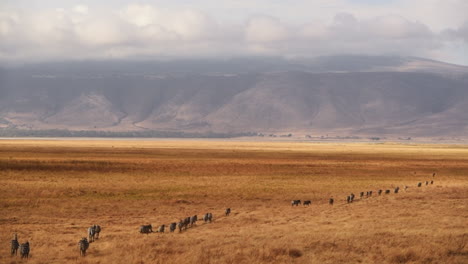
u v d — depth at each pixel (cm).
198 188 7644
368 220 4409
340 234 3581
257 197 6638
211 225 4403
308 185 8231
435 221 4262
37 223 4544
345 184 8481
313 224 4250
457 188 7594
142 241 3478
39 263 2916
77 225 4450
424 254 2942
